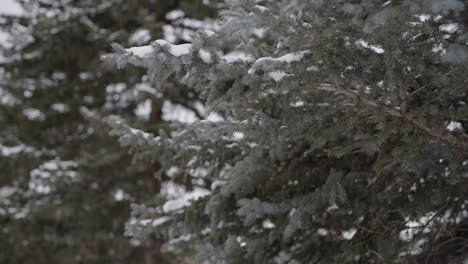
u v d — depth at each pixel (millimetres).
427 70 2547
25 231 10156
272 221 4445
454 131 2963
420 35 2545
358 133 3025
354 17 2373
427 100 2783
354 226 4016
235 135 4602
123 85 9414
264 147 3865
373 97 2725
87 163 8938
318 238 4312
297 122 3041
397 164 3799
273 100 3100
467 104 2910
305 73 2600
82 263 10273
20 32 9625
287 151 3869
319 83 2660
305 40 2557
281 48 2961
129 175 9508
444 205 3668
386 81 2607
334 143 3557
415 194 3707
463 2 2355
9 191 10383
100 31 9203
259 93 2814
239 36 2967
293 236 4363
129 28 9562
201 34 2580
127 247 9586
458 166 3281
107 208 9617
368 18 2303
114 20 9680
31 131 9938
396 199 3803
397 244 3719
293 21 2545
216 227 4625
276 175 4262
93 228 9656
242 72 2701
